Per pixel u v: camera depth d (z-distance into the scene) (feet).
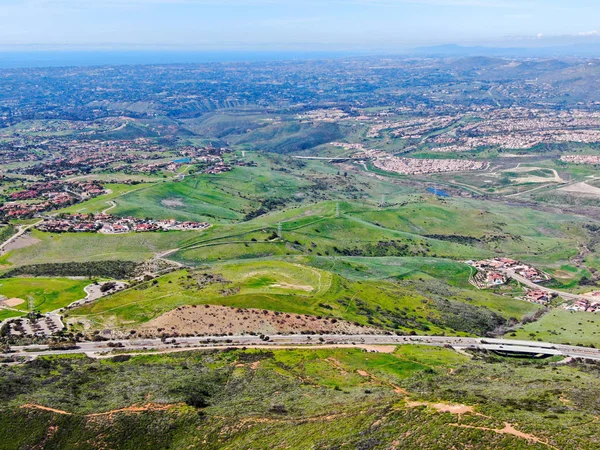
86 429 337.72
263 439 318.86
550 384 410.31
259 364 453.17
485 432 293.64
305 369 447.42
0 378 402.72
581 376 459.73
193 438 331.57
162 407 356.59
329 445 300.81
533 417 312.91
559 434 288.51
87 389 393.70
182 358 472.03
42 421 342.44
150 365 451.53
